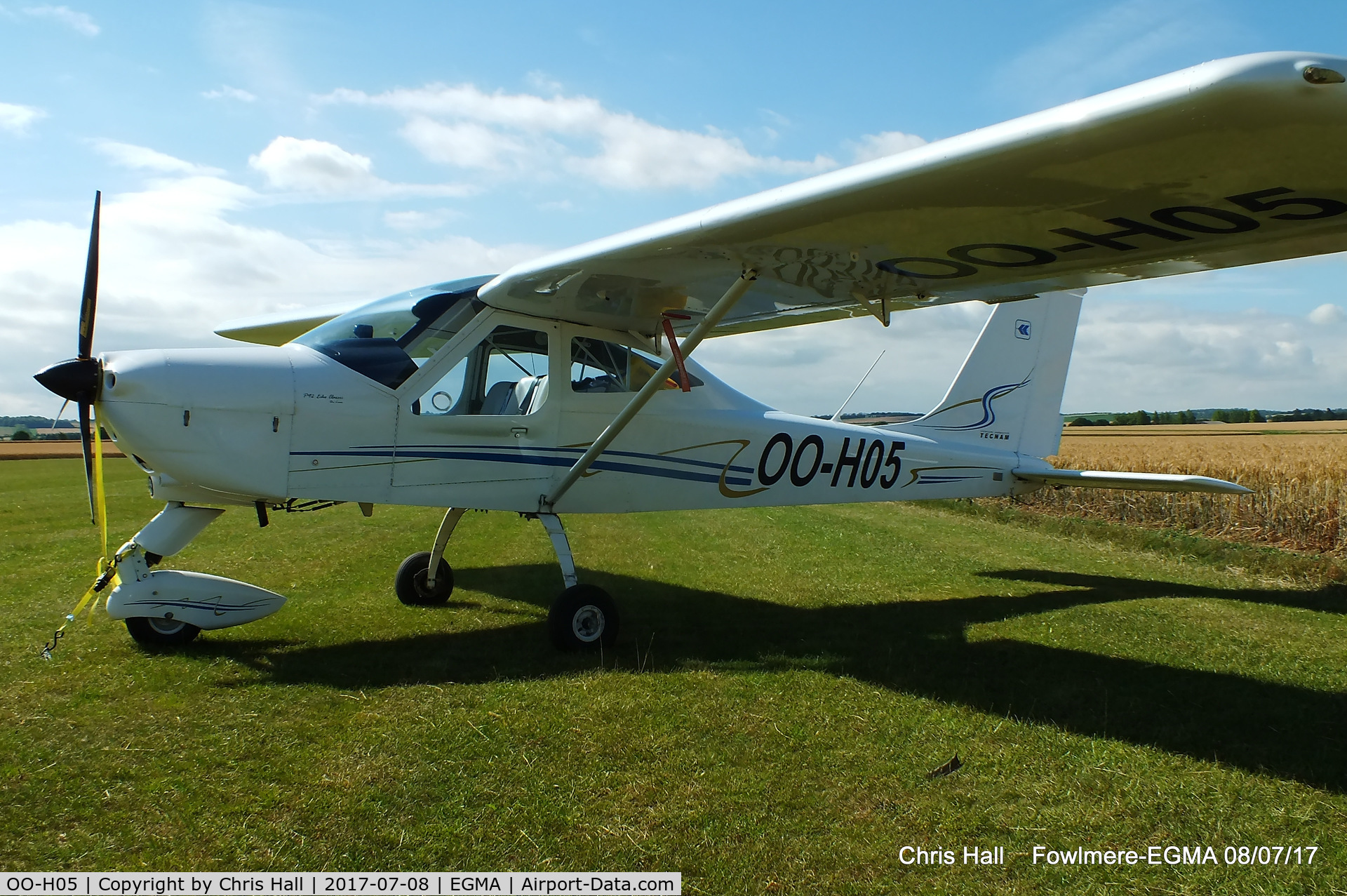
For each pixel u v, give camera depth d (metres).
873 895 1.98
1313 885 2.07
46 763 2.59
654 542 8.15
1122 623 4.87
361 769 2.57
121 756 2.65
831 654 4.09
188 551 7.25
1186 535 9.09
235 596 4.03
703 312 4.73
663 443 5.00
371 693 3.32
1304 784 2.63
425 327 4.33
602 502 4.84
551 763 2.66
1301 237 2.96
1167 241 3.09
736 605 5.32
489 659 3.92
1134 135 2.20
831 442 5.66
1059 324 6.84
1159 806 2.46
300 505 4.39
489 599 5.38
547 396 4.61
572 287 4.20
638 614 4.98
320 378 3.99
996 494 6.62
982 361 6.52
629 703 3.25
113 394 3.60
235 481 3.79
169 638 4.00
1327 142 2.12
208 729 2.90
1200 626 4.83
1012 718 3.17
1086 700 3.42
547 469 4.61
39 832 2.17
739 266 3.82
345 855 2.09
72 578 5.83
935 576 6.53
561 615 4.05
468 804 2.37
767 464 5.40
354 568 6.45
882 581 6.27
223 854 2.08
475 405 4.39
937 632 4.61
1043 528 9.93
